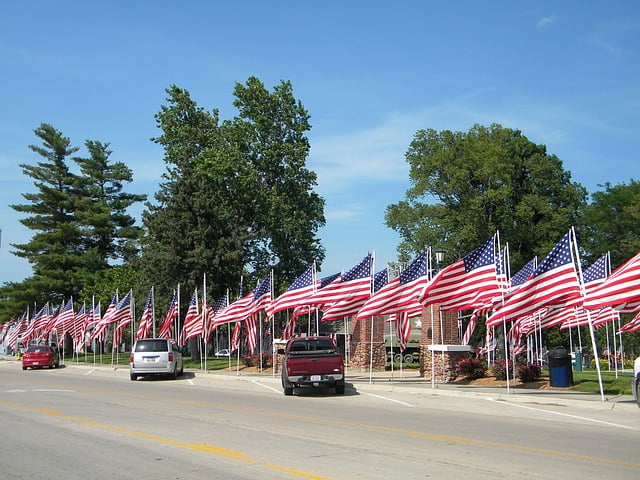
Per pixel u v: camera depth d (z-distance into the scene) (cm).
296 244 5334
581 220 5175
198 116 5297
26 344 6138
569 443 1134
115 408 1698
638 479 848
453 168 4709
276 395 2152
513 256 4659
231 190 4975
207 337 3497
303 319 5512
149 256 4544
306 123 5341
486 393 1945
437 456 1005
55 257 6569
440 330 2602
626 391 1916
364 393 2183
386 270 2622
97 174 7338
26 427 1334
